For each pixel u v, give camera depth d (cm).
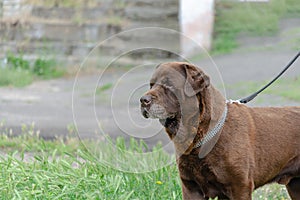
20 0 2269
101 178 805
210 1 2100
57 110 1509
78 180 791
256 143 700
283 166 727
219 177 681
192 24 2075
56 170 842
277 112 731
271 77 1636
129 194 754
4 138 1140
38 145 1073
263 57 1866
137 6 2244
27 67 2066
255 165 700
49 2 2261
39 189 783
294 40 2012
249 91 1488
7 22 2200
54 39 2177
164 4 2227
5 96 1709
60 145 1102
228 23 2194
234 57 1905
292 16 2270
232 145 678
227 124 682
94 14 2241
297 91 1444
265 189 877
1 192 771
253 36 2111
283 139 716
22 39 2186
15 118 1411
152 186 814
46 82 1939
